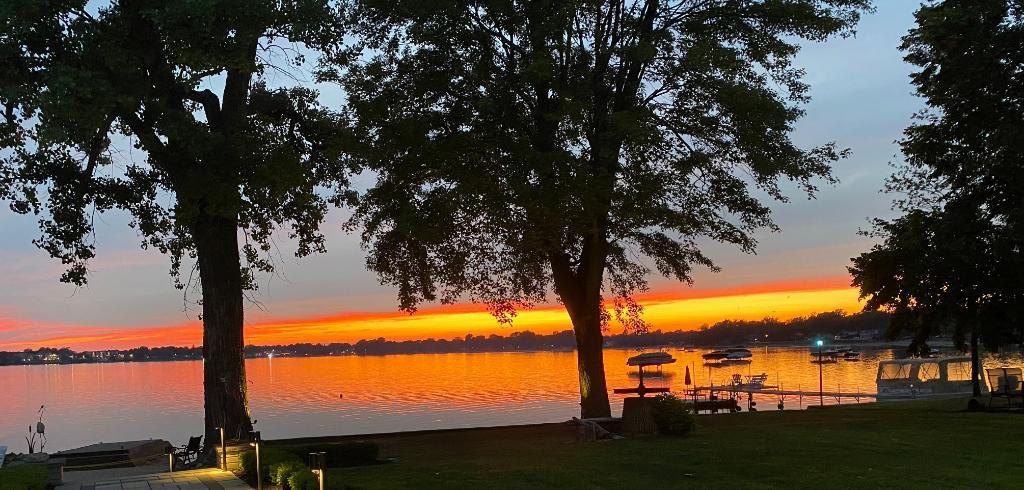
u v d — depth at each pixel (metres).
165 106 15.33
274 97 19.03
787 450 13.68
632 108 19.22
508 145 18.02
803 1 20.30
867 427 17.36
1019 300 20.92
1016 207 20.03
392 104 20.30
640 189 18.03
